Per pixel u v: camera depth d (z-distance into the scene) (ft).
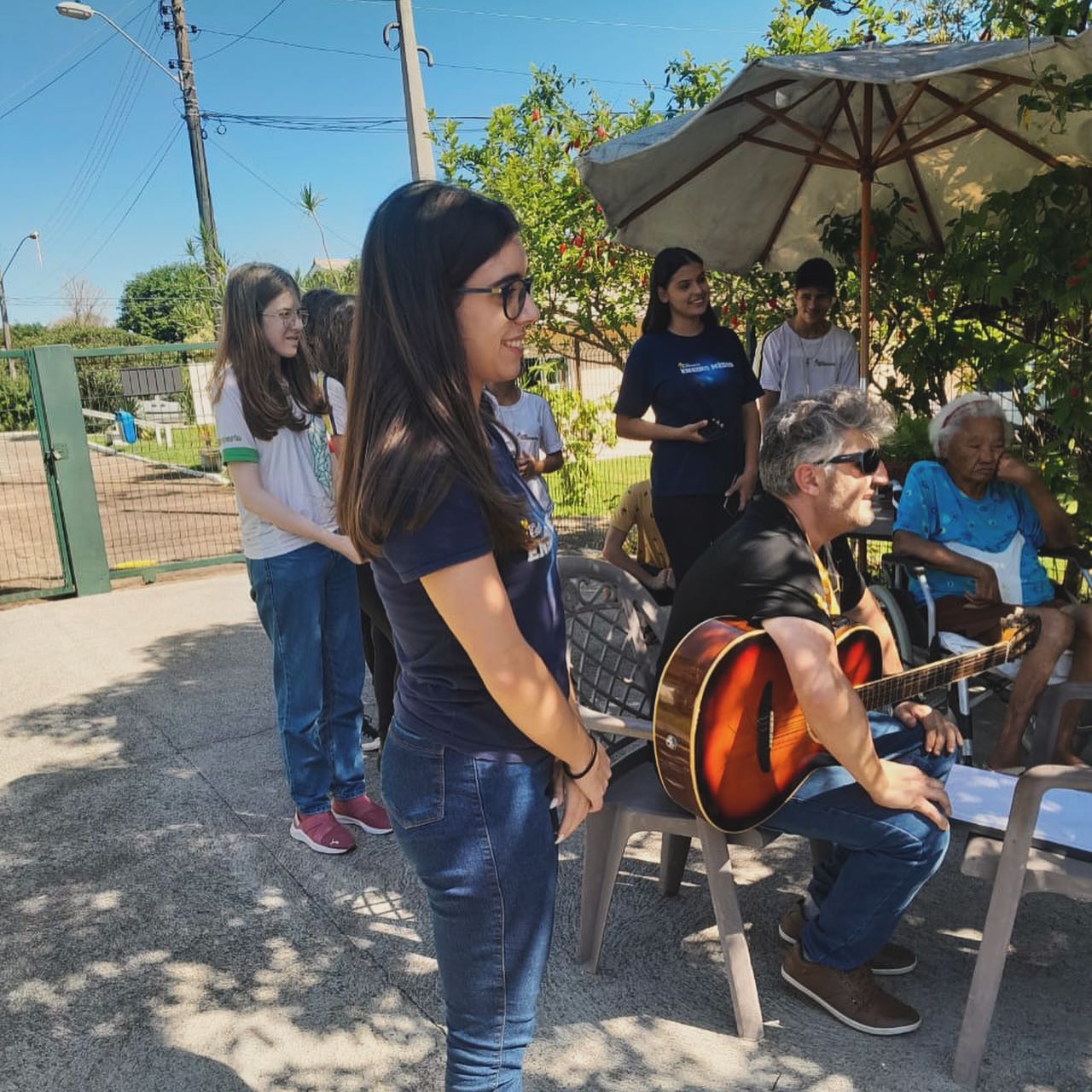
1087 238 11.84
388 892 9.85
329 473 10.02
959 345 14.38
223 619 20.80
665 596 14.33
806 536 7.35
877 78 10.13
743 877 9.85
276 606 9.96
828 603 7.70
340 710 10.88
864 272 14.58
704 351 13.78
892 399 15.92
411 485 4.29
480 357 4.62
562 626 5.16
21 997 8.37
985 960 6.73
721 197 16.39
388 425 4.38
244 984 8.46
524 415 14.15
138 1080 7.34
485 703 4.83
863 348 14.82
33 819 11.75
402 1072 7.36
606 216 15.69
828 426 7.02
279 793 12.13
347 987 8.37
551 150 24.59
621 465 30.58
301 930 9.24
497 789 4.88
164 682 16.67
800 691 6.58
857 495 7.16
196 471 43.75
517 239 4.60
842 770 7.38
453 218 4.43
